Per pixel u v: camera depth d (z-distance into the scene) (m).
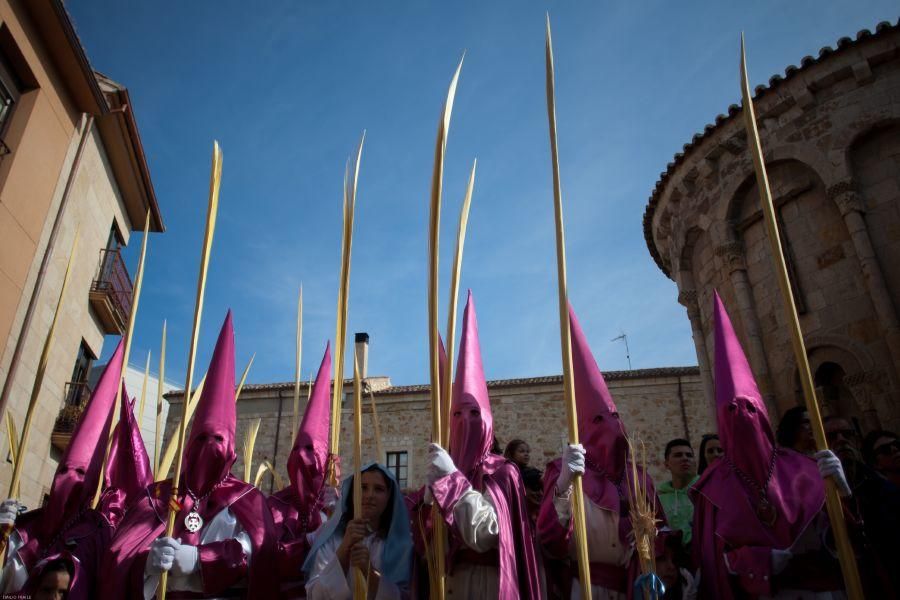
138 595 3.88
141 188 15.52
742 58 3.29
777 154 10.20
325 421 5.77
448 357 3.20
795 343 2.85
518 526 3.57
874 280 8.70
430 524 3.59
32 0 11.12
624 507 3.91
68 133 12.54
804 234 9.79
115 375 5.49
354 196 3.45
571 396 2.85
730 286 10.61
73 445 4.95
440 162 3.05
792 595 3.41
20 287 11.23
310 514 5.32
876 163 9.34
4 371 10.89
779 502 3.55
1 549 4.20
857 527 3.64
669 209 12.19
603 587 3.76
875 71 9.62
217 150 3.82
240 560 4.01
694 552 3.93
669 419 18.78
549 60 3.22
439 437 3.22
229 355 4.67
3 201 10.66
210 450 4.29
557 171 3.07
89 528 4.73
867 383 8.52
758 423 3.76
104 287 14.28
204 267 3.69
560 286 2.93
